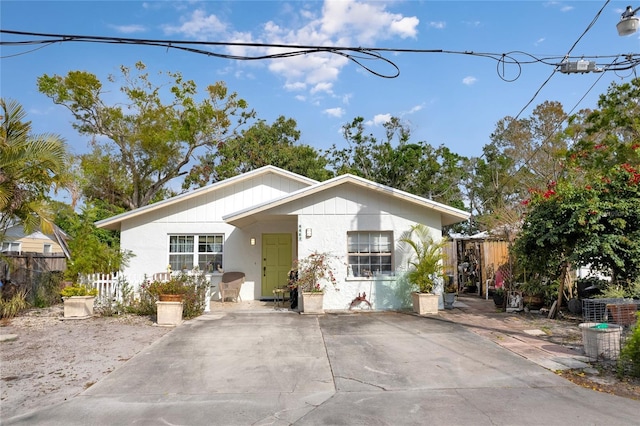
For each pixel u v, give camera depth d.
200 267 16.27
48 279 15.02
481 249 17.66
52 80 27.70
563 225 10.84
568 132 26.81
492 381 6.63
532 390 6.23
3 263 13.13
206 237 16.45
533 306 13.09
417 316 12.26
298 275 13.27
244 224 15.80
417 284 13.01
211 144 33.06
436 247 12.82
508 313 12.73
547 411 5.46
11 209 11.46
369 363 7.60
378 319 11.80
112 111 29.27
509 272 14.10
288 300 15.98
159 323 10.87
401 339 9.34
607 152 18.56
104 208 29.39
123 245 15.98
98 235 24.36
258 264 16.45
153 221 16.22
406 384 6.54
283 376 6.94
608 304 8.99
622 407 5.58
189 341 9.22
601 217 10.62
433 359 7.81
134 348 8.66
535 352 8.17
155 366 7.46
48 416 5.41
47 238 22.25
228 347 8.72
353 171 34.09
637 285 9.63
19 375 6.99
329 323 11.22
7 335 9.67
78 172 25.17
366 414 5.42
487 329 10.33
